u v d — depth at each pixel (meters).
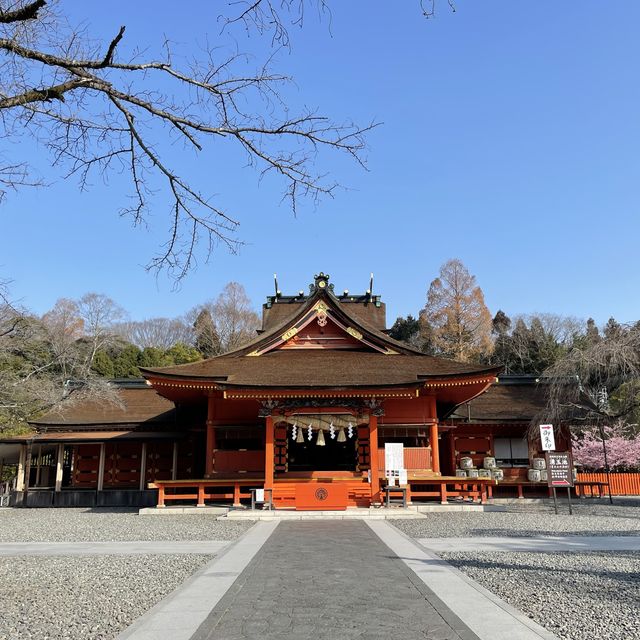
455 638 6.57
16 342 26.00
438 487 27.91
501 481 29.64
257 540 14.79
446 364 27.70
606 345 25.86
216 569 10.70
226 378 24.58
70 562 12.09
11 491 31.95
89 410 33.78
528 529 17.19
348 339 30.45
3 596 8.98
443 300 67.88
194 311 86.12
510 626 7.04
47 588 9.52
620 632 6.88
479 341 66.31
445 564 11.15
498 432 32.88
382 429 26.67
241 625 7.10
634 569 10.77
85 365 33.31
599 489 31.52
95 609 8.18
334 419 24.08
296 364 27.75
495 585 9.38
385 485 24.72
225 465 25.72
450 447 32.59
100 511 26.61
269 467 23.17
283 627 7.00
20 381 27.27
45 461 36.34
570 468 21.97
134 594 9.04
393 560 11.57
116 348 56.19
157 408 34.34
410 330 79.88
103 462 31.16
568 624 7.20
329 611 7.70
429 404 26.27
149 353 61.62
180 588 9.12
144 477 30.89
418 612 7.64
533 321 70.62
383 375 25.69
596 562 11.48
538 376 35.56
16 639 6.85
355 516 21.00
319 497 22.03
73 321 54.78
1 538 16.56
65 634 7.04
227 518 21.12
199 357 66.00
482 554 12.44
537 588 9.17
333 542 14.28
